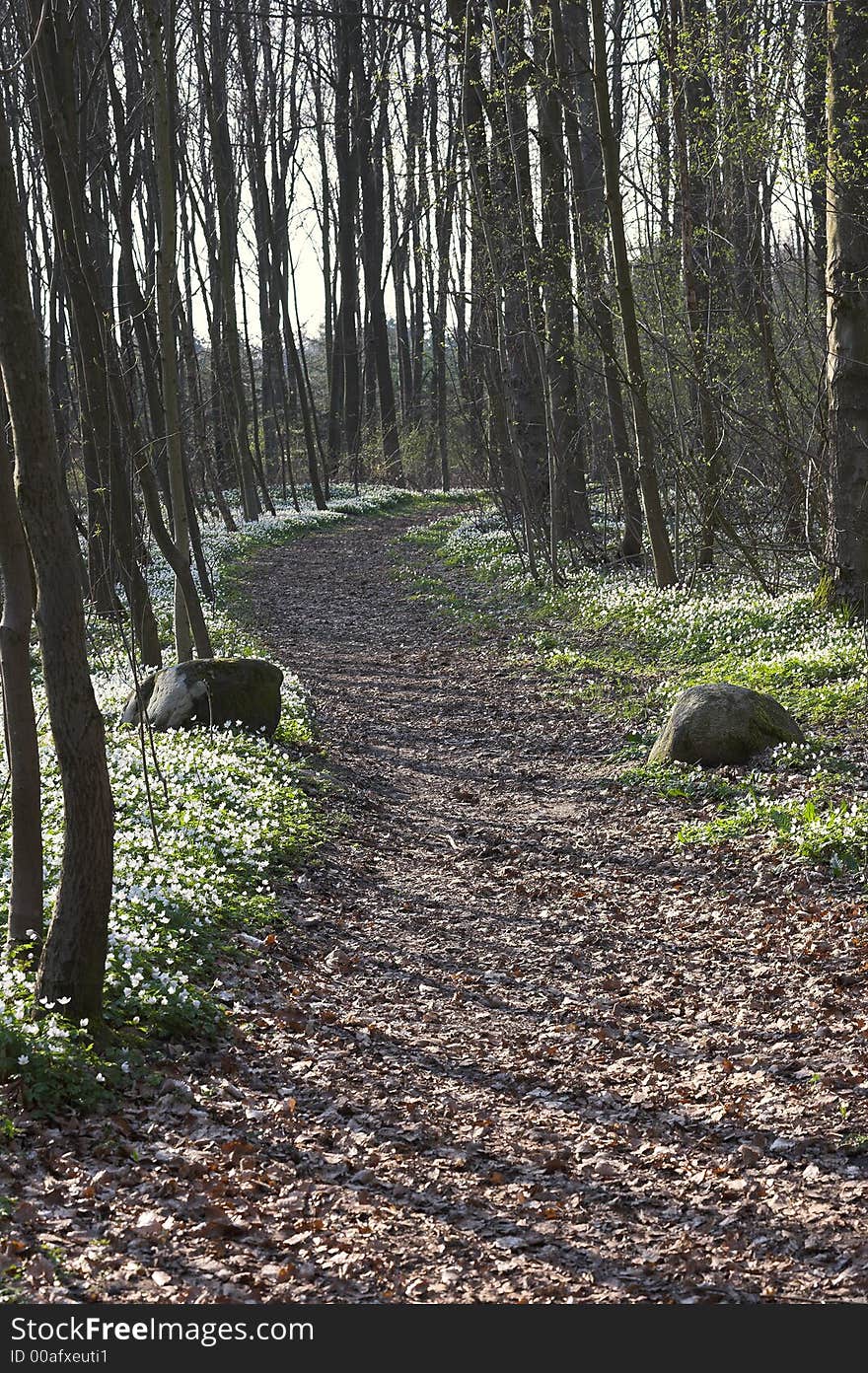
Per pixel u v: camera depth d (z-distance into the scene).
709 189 19.28
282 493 50.72
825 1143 5.68
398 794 13.94
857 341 16.02
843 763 11.72
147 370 22.91
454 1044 7.49
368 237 53.41
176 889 8.70
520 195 22.53
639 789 12.81
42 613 6.19
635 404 20.28
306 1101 6.46
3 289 5.77
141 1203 5.09
